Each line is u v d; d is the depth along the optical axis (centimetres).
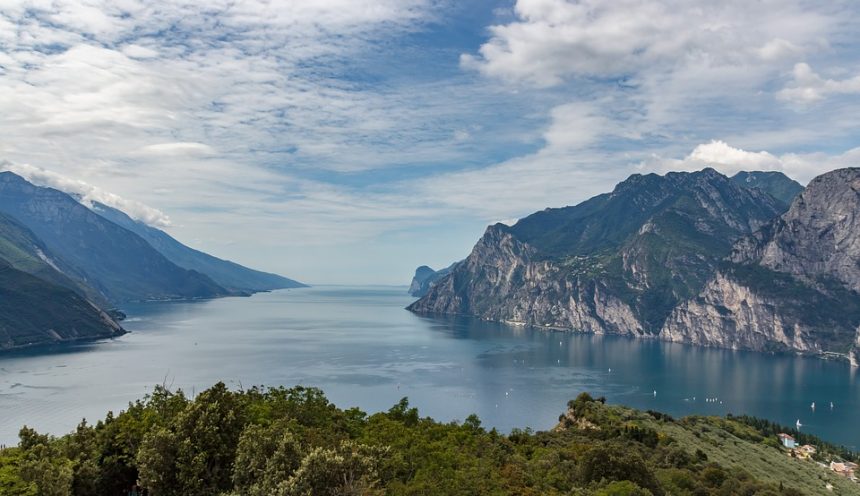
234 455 8588
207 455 8338
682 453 14638
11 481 7256
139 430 9150
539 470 11088
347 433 11144
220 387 9269
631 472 11494
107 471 8688
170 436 8250
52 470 7625
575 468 11931
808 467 18050
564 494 10125
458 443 11906
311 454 7400
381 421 12144
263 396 12662
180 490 8119
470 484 9044
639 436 15925
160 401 10650
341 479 7462
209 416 8675
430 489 8500
